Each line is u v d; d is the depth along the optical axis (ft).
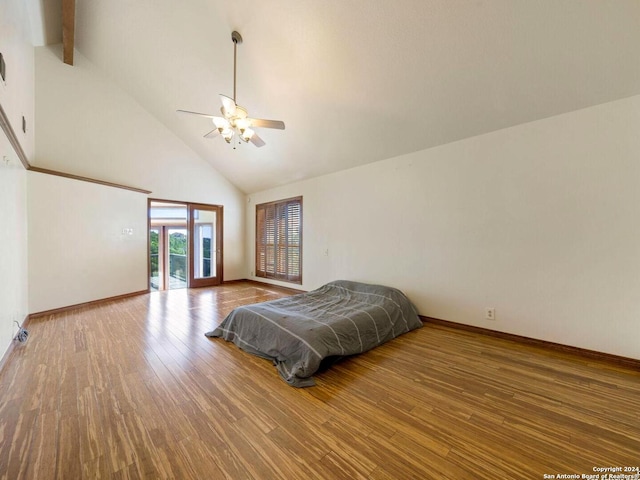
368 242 14.17
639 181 7.53
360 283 13.38
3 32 7.61
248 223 23.12
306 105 11.78
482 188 10.34
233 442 4.90
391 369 7.72
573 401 6.12
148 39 12.05
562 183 8.69
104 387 6.63
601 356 8.13
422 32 7.72
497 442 4.90
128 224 16.37
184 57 12.17
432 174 11.71
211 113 15.12
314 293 13.32
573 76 7.58
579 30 6.61
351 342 8.50
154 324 11.55
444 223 11.37
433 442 4.91
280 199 19.84
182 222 27.30
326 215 16.37
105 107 15.67
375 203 13.83
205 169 20.68
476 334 10.50
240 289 19.43
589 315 8.33
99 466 4.35
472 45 7.61
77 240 13.79
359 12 7.81
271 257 20.80
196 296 17.11
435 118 10.25
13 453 4.58
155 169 18.01
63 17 11.29
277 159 16.69
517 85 8.25
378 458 4.56
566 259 8.68
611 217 7.93
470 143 10.60
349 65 9.35
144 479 4.13
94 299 14.61
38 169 12.20
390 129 11.43
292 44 9.43
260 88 11.89
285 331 8.20
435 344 9.55
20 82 9.96
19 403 5.96
